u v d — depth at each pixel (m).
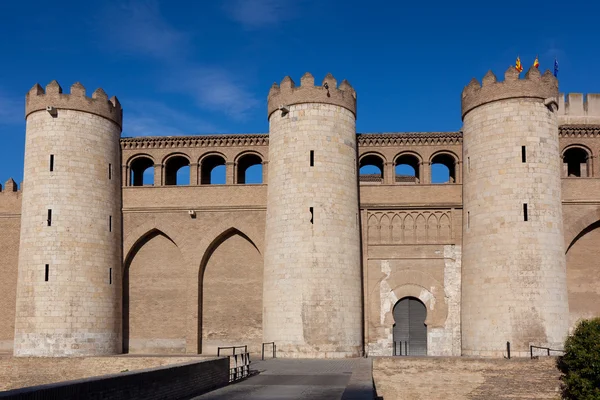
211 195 45.34
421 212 43.81
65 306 41.75
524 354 37.78
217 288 44.84
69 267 42.25
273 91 43.97
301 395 24.19
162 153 46.53
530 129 40.12
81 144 43.84
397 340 42.88
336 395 24.14
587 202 42.53
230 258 45.16
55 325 41.50
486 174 40.56
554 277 38.94
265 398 23.39
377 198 44.00
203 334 44.31
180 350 44.28
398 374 35.09
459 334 42.09
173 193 45.62
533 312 38.25
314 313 39.75
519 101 40.38
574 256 42.91
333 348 39.56
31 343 41.47
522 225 39.16
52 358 37.69
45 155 43.44
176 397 22.67
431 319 42.41
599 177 42.88
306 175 41.38
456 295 42.56
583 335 33.00
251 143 46.00
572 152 45.44
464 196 42.34
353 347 40.41
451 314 42.38
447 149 44.75
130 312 45.16
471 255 40.84
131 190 46.06
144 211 45.66
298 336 39.62
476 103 41.66
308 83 42.53
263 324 41.78
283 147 42.31
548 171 40.03
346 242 41.38
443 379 34.88
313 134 41.88
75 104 44.12
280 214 41.59
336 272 40.56
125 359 37.09
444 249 43.16
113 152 45.75
